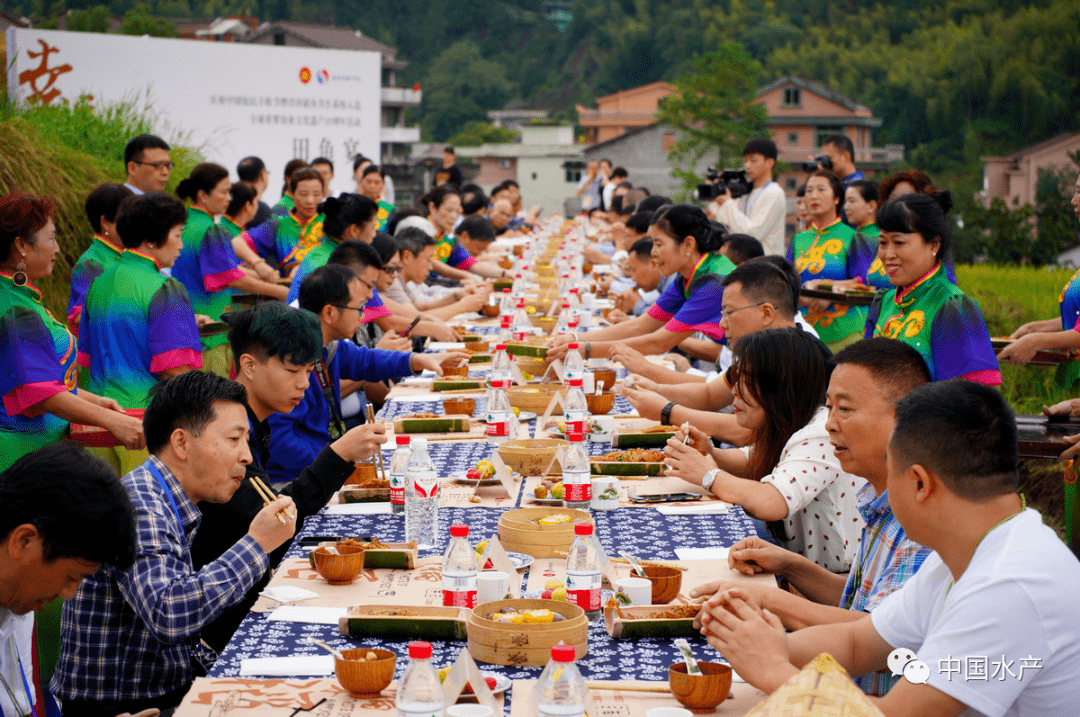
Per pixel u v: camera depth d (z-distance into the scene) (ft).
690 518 9.35
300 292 13.24
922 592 6.05
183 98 51.90
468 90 305.12
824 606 6.96
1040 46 205.26
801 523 9.47
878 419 6.98
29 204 11.16
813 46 251.19
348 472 9.72
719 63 139.44
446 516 9.40
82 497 5.71
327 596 7.47
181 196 19.61
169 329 13.07
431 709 5.22
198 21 166.81
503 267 30.81
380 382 16.85
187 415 7.47
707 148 138.92
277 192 54.49
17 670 6.80
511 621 6.51
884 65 233.76
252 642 6.64
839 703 4.66
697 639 6.73
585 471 9.55
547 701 5.23
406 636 6.68
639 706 5.74
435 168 169.37
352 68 55.21
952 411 5.23
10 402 11.35
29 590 5.87
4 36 48.32
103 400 12.39
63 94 49.24
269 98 53.67
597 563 7.14
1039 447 10.97
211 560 8.80
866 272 18.65
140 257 13.16
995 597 5.06
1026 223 82.12
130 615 7.25
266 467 12.39
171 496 7.47
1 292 11.25
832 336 18.38
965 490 5.23
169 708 7.36
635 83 288.92
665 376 14.24
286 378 9.57
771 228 23.82
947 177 187.42
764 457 9.59
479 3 346.33
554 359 15.20
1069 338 12.94
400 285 21.40
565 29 339.36
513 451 10.80
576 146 217.97
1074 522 12.00
